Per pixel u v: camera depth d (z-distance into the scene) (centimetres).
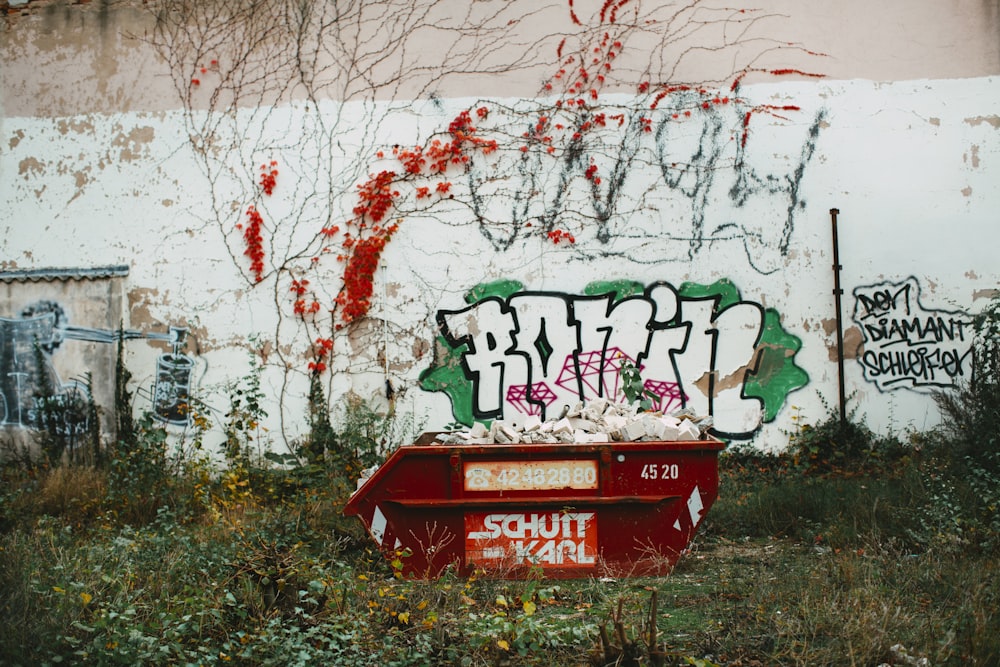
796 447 1211
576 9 1258
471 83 1266
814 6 1241
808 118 1238
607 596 711
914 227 1228
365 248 1263
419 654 562
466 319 1256
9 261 1316
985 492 877
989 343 1199
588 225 1248
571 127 1255
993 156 1228
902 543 810
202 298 1285
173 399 1282
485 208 1259
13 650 527
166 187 1297
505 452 771
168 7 1305
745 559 822
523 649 565
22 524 944
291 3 1288
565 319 1248
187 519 984
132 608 573
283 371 1270
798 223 1233
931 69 1234
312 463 1166
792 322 1228
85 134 1312
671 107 1246
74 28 1320
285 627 596
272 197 1281
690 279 1238
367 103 1275
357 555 842
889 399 1218
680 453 774
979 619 580
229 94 1291
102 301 1301
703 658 572
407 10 1273
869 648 566
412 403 1255
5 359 1307
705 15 1248
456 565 766
